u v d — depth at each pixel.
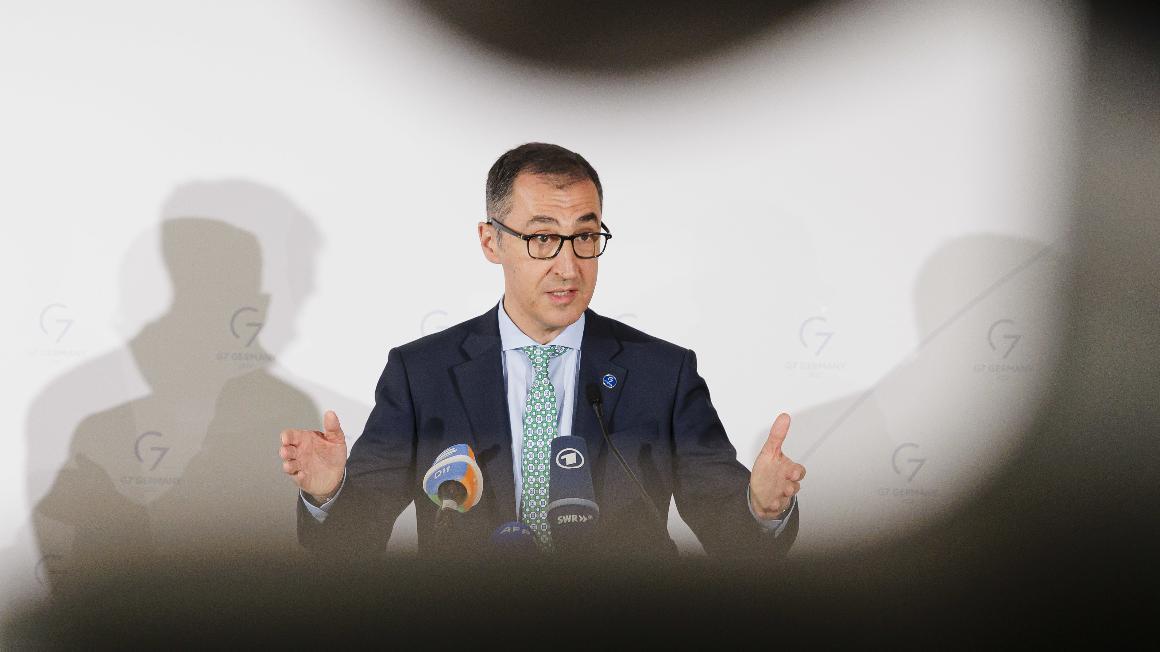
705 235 6.93
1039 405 7.17
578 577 6.18
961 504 7.10
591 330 6.38
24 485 6.88
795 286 6.96
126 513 6.88
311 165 6.84
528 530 5.45
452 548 6.19
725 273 6.94
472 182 6.86
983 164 7.04
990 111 7.03
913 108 6.99
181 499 6.88
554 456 5.41
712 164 6.92
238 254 6.86
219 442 6.88
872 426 7.01
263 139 6.84
